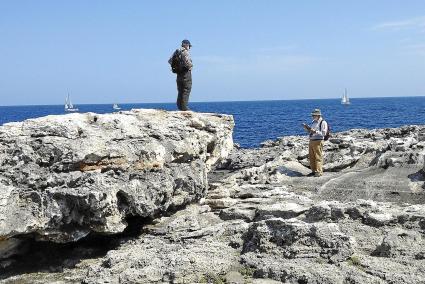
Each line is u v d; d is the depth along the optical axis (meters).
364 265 11.25
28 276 12.94
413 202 16.16
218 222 15.27
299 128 74.31
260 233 12.69
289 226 12.48
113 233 13.70
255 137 62.22
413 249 11.82
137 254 12.71
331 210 14.16
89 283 11.51
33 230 12.73
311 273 10.81
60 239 13.24
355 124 76.62
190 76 19.62
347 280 10.52
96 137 13.93
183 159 16.47
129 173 14.27
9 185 12.82
